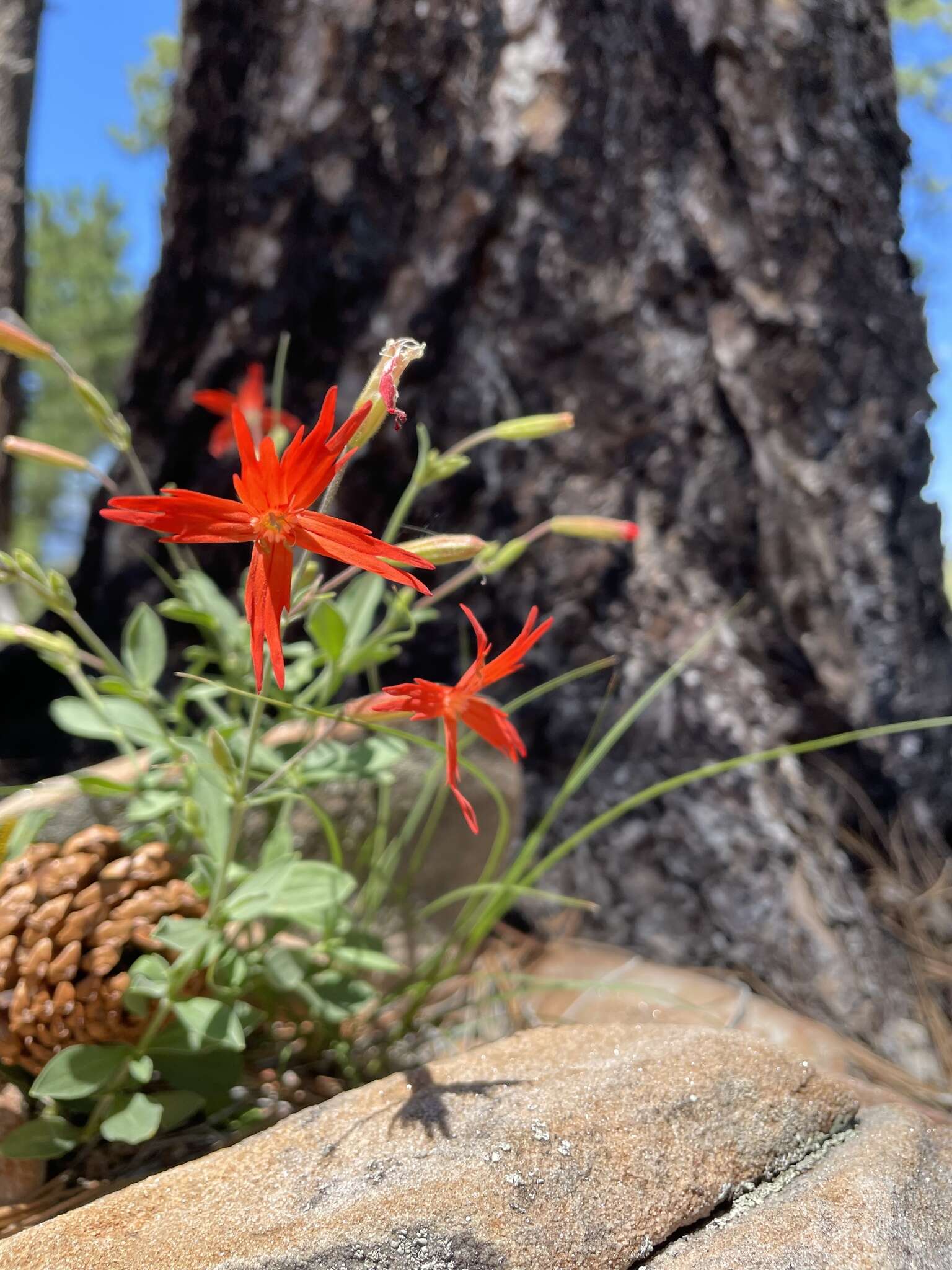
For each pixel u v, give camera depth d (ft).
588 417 0.85
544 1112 0.45
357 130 0.85
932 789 0.89
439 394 0.86
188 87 0.87
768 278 0.83
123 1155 0.55
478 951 0.81
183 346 0.92
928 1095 0.66
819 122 0.84
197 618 0.64
